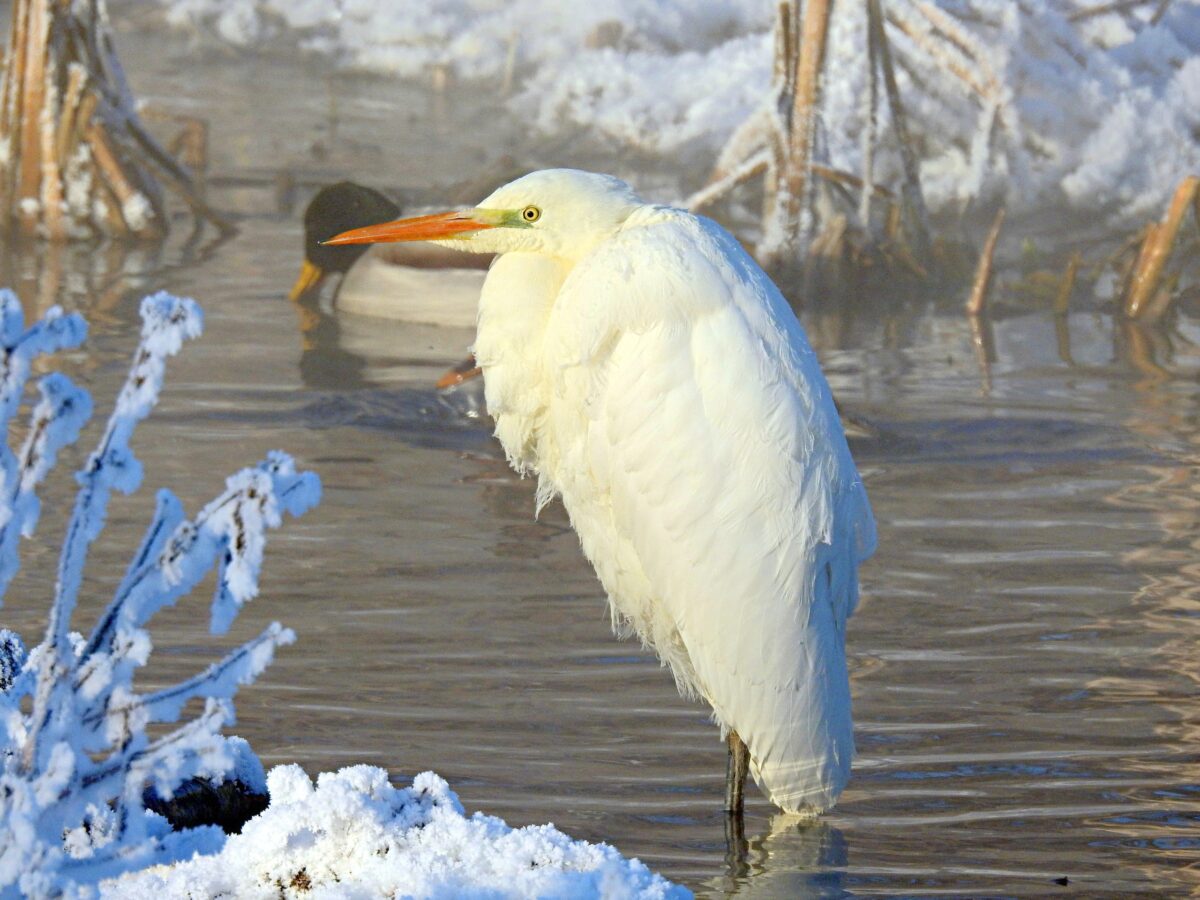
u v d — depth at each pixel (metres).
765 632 8.28
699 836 8.06
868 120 23.92
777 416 8.34
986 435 15.59
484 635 10.70
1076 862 7.74
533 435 9.58
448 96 36.66
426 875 5.50
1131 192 27.48
